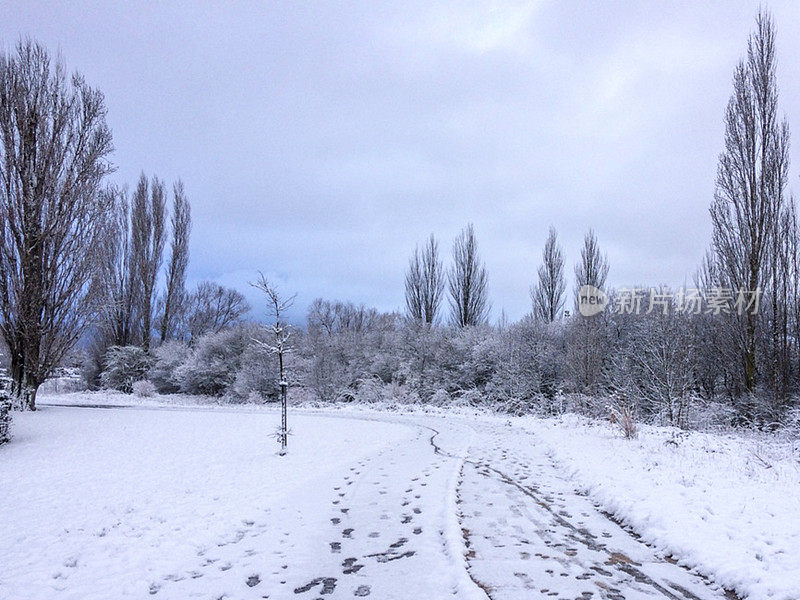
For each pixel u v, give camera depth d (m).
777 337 19.20
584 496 7.89
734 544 5.35
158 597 4.53
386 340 34.28
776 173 19.70
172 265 41.53
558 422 18.59
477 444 13.22
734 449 11.84
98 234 23.11
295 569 5.07
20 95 20.33
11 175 20.19
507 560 5.18
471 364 28.86
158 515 6.95
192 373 35.34
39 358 22.30
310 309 55.97
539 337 27.14
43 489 8.48
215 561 5.36
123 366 37.56
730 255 20.83
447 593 4.40
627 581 4.71
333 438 14.43
